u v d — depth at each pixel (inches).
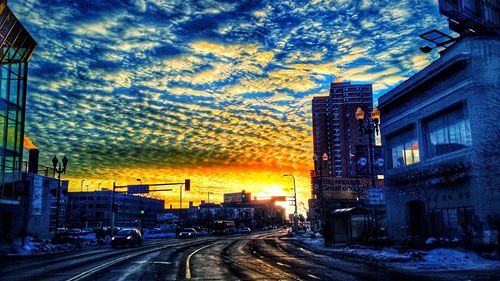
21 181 1529.3
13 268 791.7
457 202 977.5
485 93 925.8
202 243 1841.8
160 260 921.5
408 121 1212.5
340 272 665.6
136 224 6712.6
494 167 900.6
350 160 6934.1
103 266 785.6
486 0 1008.2
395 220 1269.7
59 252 1344.7
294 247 1457.9
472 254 842.2
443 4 994.1
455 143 1011.9
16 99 1605.6
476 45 946.1
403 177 1210.0
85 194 6151.6
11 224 1692.9
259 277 604.1
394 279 572.4
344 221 1417.3
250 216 6791.3
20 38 1544.0
